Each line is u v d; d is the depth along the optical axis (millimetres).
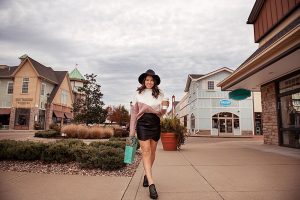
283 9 10211
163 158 6992
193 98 35156
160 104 3744
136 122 3807
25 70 35469
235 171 5051
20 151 5895
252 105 32219
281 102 11039
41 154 5844
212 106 32344
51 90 39500
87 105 25172
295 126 9945
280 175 4637
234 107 32188
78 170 5215
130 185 4023
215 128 31953
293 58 7543
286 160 6547
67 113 43344
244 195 3393
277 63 8250
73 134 17953
